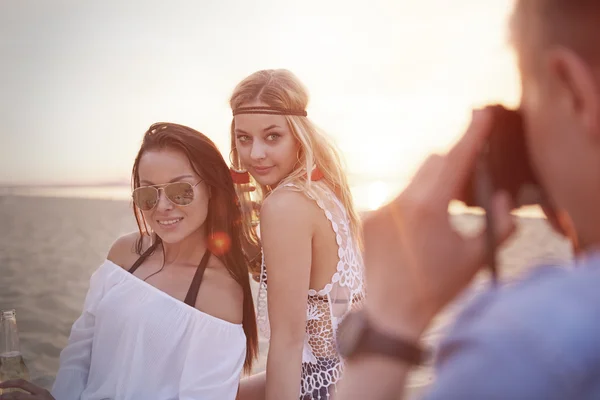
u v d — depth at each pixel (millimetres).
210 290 2533
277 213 2525
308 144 2652
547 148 550
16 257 10273
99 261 10008
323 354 2594
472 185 624
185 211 2543
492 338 463
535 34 538
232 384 2439
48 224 15531
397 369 585
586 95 508
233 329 2486
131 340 2467
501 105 635
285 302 2520
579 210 542
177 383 2426
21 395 2350
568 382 435
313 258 2592
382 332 589
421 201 608
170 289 2559
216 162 2604
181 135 2568
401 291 592
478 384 453
